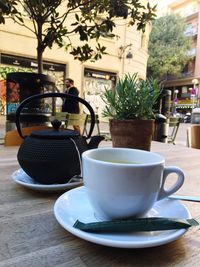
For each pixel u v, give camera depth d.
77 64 7.50
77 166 0.54
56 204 0.42
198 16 16.97
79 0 1.46
